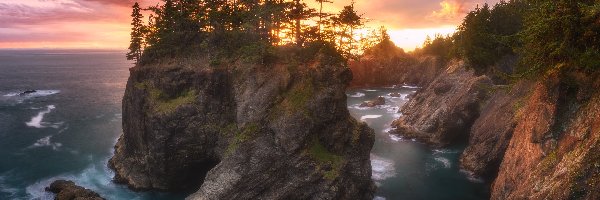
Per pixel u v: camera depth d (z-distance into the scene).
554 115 34.09
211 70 57.22
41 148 79.88
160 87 59.62
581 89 32.47
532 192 32.28
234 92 55.56
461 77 83.62
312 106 48.81
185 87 58.84
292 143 46.66
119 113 118.56
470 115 73.00
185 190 59.50
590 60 29.69
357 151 50.81
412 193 55.47
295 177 46.31
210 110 57.00
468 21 89.62
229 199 46.41
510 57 78.94
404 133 84.56
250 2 66.62
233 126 55.56
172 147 56.56
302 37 61.22
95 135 90.56
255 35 63.12
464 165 63.81
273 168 46.69
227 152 50.69
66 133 92.19
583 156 27.66
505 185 40.69
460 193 55.34
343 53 61.06
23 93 160.25
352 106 120.88
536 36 33.50
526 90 56.00
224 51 60.12
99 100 145.50
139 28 76.50
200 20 64.81
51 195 57.16
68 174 65.62
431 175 61.91
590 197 25.73
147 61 64.25
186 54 62.12
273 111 49.69
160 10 69.50
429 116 81.50
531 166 35.56
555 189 28.89
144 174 59.81
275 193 46.25
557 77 34.62
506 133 55.97
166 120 55.81
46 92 166.38
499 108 61.56
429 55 185.00
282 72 52.53
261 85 52.72
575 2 29.50
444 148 75.62
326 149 49.06
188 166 57.91
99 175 64.94
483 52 78.50
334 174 46.38
